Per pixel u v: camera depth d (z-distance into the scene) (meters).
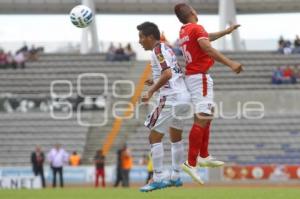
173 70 31.16
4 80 125.38
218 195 48.84
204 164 31.69
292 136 110.25
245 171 98.81
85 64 127.38
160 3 130.62
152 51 31.25
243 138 110.25
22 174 97.06
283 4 129.88
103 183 93.12
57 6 132.38
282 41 131.75
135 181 99.38
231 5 128.75
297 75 122.38
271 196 45.97
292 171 98.38
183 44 30.44
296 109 112.69
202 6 130.88
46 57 129.75
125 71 124.56
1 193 61.00
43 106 115.50
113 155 108.44
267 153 108.06
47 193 60.75
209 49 29.42
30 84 124.56
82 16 33.03
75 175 98.69
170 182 32.31
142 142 109.88
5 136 112.62
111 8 132.88
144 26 31.20
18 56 128.12
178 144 32.22
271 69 125.75
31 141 111.88
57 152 91.00
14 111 115.50
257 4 130.75
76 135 111.94
